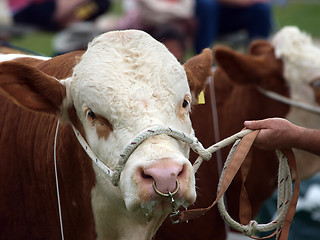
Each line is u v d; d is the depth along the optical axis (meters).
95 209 6.27
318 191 10.71
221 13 15.99
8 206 6.75
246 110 9.09
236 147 5.91
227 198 9.09
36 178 6.65
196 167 5.73
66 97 5.82
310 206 10.62
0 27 15.34
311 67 9.06
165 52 5.66
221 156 8.84
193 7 15.10
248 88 9.11
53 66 6.79
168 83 5.45
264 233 10.76
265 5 16.03
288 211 5.94
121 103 5.32
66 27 15.21
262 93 9.12
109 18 16.52
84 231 6.47
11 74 5.61
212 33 15.52
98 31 14.35
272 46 9.41
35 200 6.69
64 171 6.38
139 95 5.34
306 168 9.34
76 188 6.37
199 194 8.84
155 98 5.36
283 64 9.13
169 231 8.84
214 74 9.25
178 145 5.34
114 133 5.36
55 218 6.66
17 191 6.71
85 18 15.07
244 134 5.87
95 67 5.53
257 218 11.27
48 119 6.56
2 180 6.71
